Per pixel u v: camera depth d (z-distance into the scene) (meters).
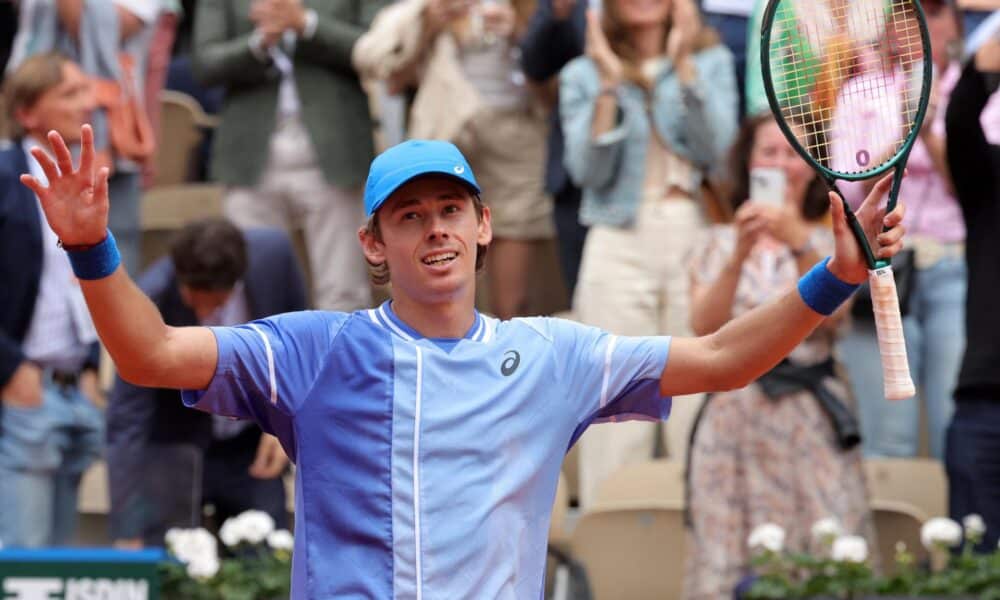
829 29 13.21
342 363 11.83
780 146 21.66
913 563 21.66
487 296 29.72
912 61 13.28
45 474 23.91
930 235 25.77
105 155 27.20
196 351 11.54
